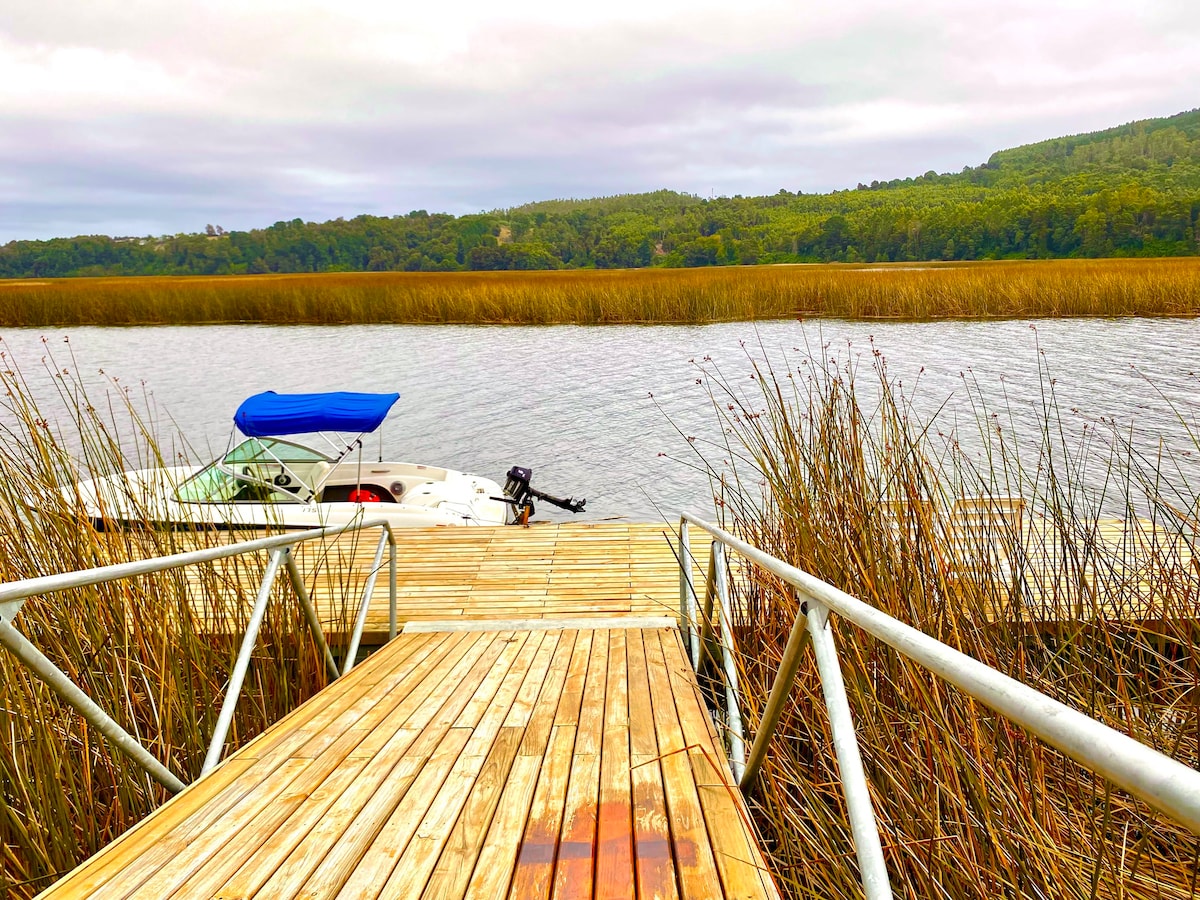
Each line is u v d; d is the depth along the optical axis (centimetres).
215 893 174
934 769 220
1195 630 293
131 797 275
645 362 1791
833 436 367
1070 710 81
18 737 250
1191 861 217
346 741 262
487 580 529
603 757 242
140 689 306
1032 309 2362
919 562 307
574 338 2230
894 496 339
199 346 2314
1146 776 65
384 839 196
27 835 227
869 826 129
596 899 167
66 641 299
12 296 3073
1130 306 2322
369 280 4916
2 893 210
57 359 2109
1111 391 1277
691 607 416
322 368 1847
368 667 354
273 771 238
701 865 179
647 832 195
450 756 247
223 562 387
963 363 1558
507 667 349
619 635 401
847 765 138
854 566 308
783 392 1366
